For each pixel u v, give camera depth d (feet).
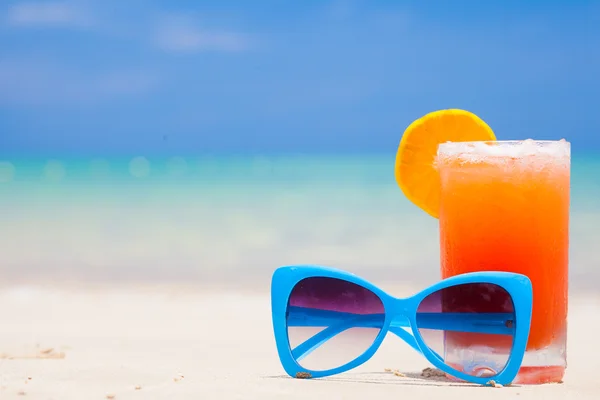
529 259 2.93
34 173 24.91
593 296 4.91
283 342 2.98
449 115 3.08
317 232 9.20
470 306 2.91
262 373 3.08
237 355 3.47
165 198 14.49
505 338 2.89
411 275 6.19
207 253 7.70
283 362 2.98
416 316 2.94
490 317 2.90
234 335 3.95
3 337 3.88
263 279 6.07
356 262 6.95
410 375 3.06
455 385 2.89
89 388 2.83
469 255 2.96
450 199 3.00
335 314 2.97
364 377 3.01
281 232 9.30
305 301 2.98
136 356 3.44
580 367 3.25
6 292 5.55
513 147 2.94
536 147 2.94
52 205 13.24
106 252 7.82
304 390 2.81
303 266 2.98
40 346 3.65
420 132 3.08
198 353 3.51
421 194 3.11
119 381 2.91
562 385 2.91
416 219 10.11
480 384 2.90
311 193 14.96
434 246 7.79
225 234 9.23
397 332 3.01
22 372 3.02
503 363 2.89
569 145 3.01
